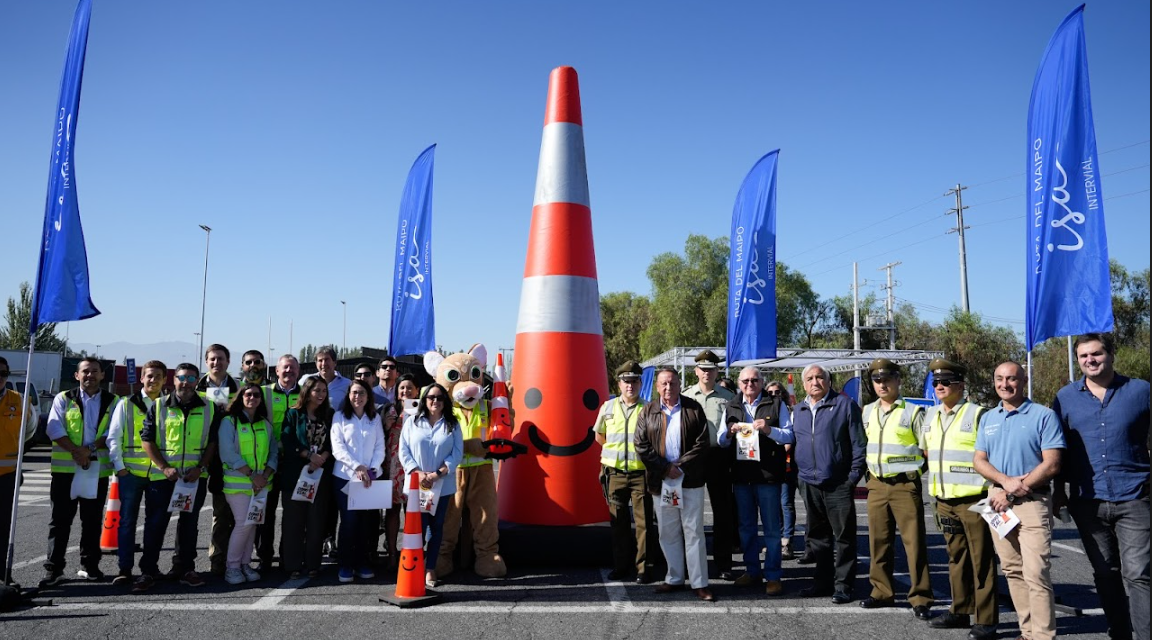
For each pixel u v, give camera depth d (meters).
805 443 5.80
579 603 5.56
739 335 10.04
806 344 39.75
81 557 6.10
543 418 7.11
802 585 6.25
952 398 5.09
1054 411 4.60
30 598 5.40
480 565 6.43
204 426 6.10
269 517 6.56
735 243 10.22
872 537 5.52
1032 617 4.50
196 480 6.00
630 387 6.26
